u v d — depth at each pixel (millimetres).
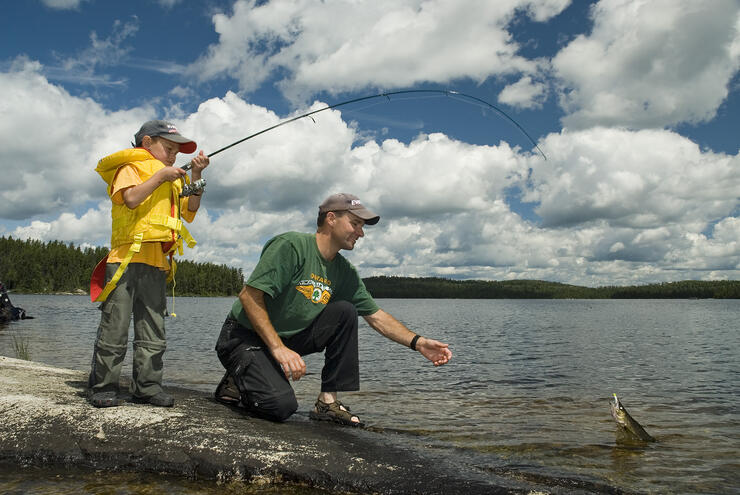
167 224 2973
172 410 2947
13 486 2168
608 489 2188
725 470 2520
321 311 3271
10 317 15797
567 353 9844
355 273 3482
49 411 2762
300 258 3133
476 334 16344
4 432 2562
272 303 3188
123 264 2830
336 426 3221
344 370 3309
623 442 3107
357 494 2160
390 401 4602
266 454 2377
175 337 12625
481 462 2535
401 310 54906
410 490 2133
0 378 3506
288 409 3031
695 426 3684
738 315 38125
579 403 4602
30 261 114688
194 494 2127
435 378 6223
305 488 2223
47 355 7742
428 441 2984
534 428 3502
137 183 2852
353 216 3145
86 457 2447
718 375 6738
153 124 3150
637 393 5230
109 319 2928
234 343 3186
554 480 2268
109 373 2936
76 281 116875
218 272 150750
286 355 2861
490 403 4555
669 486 2262
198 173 3260
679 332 17547
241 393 3131
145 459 2416
